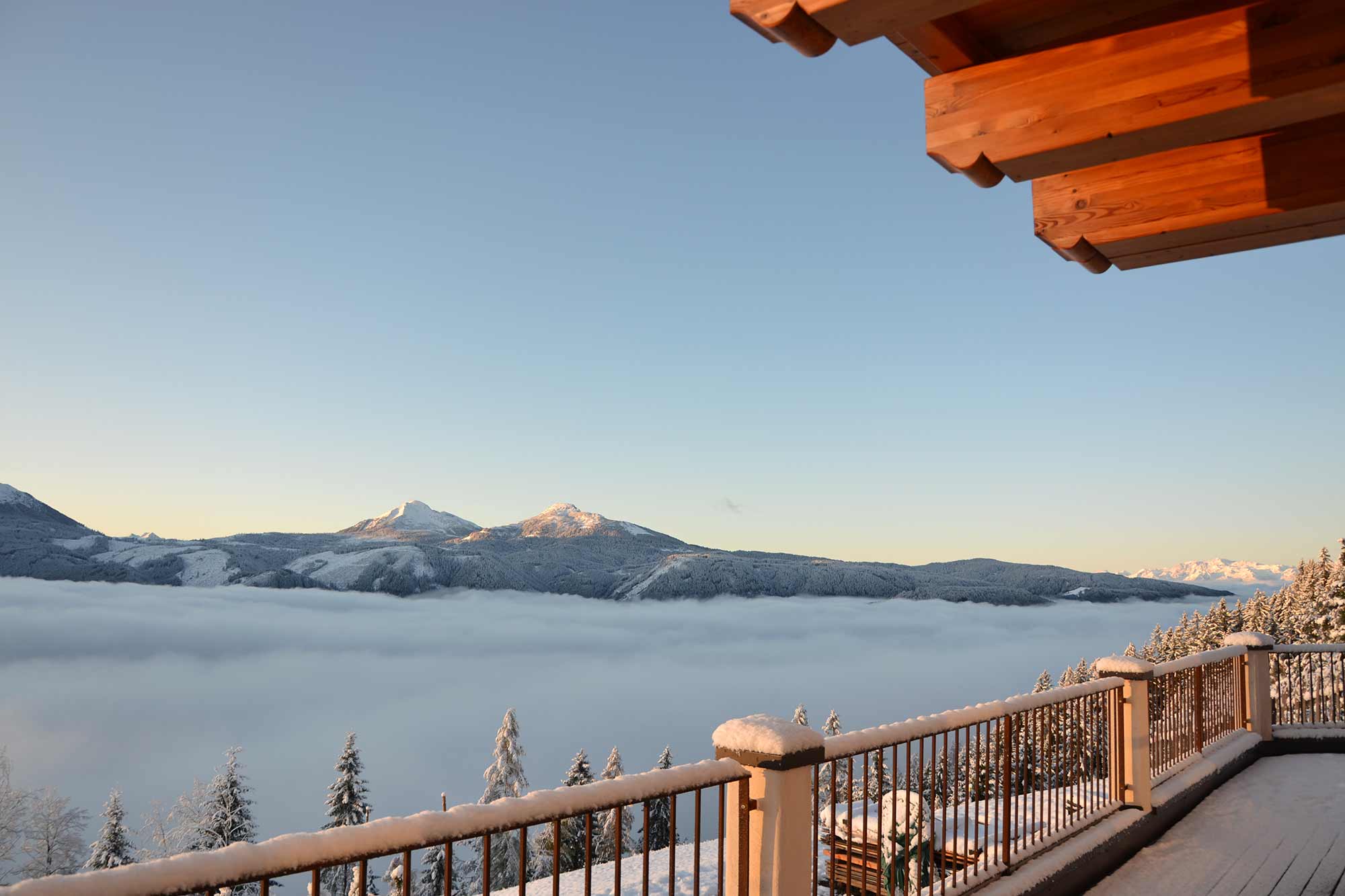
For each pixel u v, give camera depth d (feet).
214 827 98.43
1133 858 16.47
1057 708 15.56
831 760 9.84
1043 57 7.65
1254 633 25.25
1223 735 23.22
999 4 7.35
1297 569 199.41
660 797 7.64
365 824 5.64
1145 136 7.25
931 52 7.85
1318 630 129.18
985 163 7.96
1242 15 6.84
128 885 4.38
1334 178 8.50
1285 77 6.60
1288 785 21.33
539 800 6.63
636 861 21.74
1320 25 6.52
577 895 19.06
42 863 115.75
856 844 14.69
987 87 7.91
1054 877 13.75
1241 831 17.93
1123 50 7.30
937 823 15.12
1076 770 16.11
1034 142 7.61
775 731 8.71
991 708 13.12
